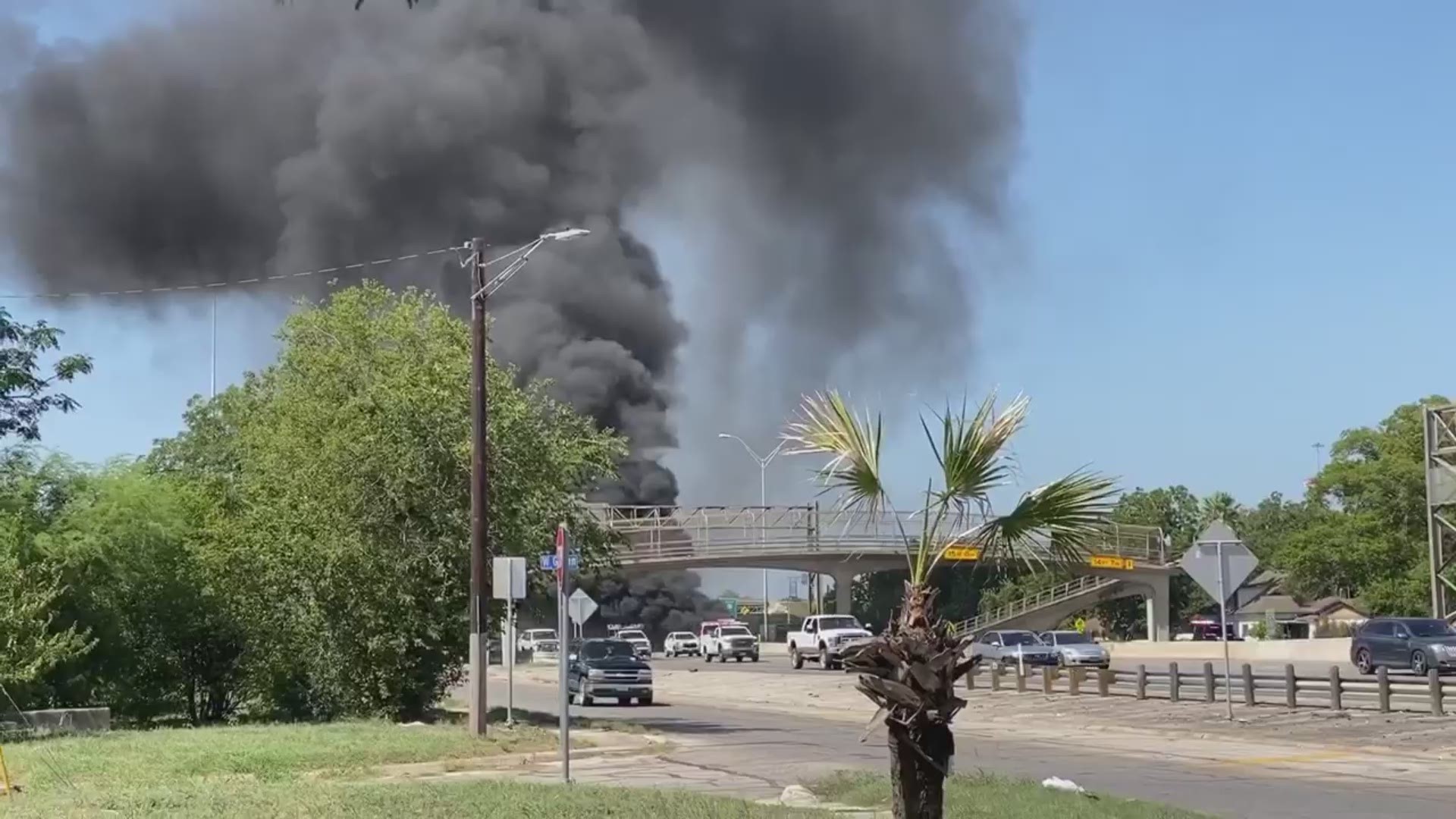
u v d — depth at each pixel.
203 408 41.12
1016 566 11.35
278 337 30.98
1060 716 31.47
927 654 10.53
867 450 11.08
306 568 29.08
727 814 13.11
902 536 11.51
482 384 24.83
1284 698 31.39
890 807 14.91
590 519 32.84
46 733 23.97
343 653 29.17
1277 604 105.12
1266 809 15.48
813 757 22.48
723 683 51.06
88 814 12.68
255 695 33.06
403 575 28.59
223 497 33.06
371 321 30.66
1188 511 114.06
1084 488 10.76
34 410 31.06
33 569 27.28
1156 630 83.25
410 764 20.12
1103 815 13.43
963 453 10.81
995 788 15.33
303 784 16.06
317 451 29.23
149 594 30.83
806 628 63.78
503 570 22.77
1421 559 74.81
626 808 13.27
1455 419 46.50
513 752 22.19
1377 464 75.75
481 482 24.58
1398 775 19.25
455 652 29.88
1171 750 23.59
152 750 20.09
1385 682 27.14
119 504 30.12
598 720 30.62
